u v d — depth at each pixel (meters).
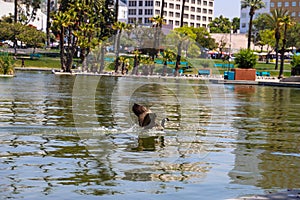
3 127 15.56
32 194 8.77
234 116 21.28
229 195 9.02
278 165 11.52
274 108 26.30
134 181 9.76
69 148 12.58
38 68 67.38
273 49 122.94
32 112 19.67
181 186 9.52
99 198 8.63
